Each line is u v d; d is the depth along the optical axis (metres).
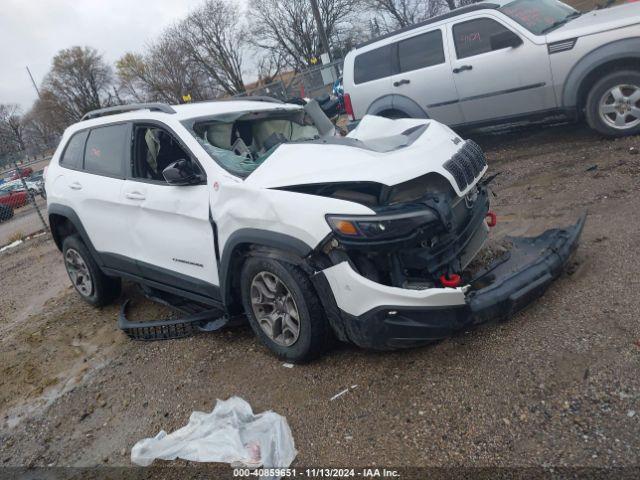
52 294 6.63
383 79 8.03
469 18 7.14
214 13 40.25
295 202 3.12
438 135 3.71
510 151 7.46
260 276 3.48
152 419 3.43
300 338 3.37
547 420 2.56
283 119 4.74
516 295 3.12
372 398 3.06
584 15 6.88
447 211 3.13
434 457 2.54
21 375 4.50
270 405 3.23
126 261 4.59
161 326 4.45
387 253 2.99
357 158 3.27
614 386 2.65
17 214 21.19
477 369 3.04
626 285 3.42
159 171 4.23
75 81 56.62
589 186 5.27
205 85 42.94
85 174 4.85
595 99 6.39
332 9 39.34
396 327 2.98
